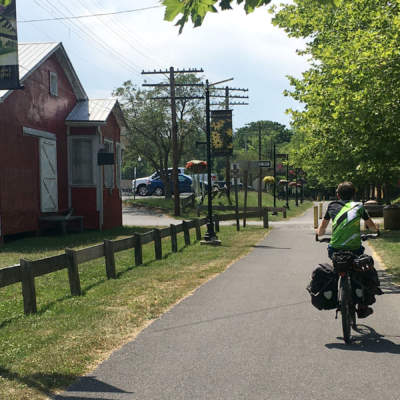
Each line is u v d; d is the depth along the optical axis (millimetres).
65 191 24859
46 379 5152
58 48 23516
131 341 6480
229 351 6016
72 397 4711
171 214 38812
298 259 14703
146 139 48781
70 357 5848
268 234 23203
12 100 20000
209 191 19188
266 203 55688
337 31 20406
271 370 5344
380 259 14695
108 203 26328
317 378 5098
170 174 51781
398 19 13422
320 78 17562
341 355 5816
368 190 58969
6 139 19547
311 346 6184
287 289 10000
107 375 5258
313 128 21953
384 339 6457
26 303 8234
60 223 22484
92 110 25547
